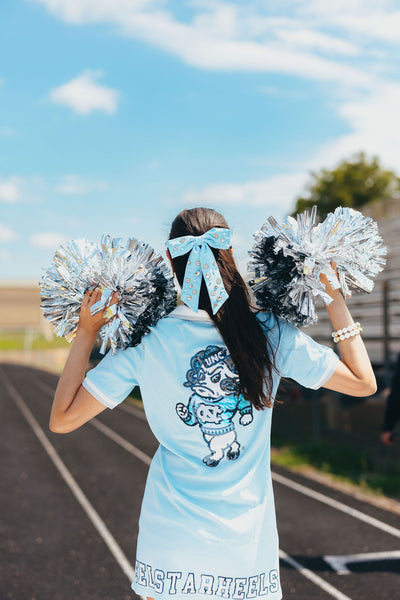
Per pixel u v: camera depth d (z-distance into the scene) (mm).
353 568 3971
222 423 1466
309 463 7551
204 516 1415
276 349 1503
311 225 1531
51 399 17688
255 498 1463
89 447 9375
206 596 1395
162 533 1433
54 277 1511
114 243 1517
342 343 1528
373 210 8891
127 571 4039
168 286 1523
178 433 1480
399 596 3498
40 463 8094
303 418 11383
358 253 1527
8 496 6215
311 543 4516
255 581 1430
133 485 6727
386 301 7469
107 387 1475
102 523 5191
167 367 1479
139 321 1487
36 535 4848
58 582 3846
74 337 1555
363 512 5359
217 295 1466
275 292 1491
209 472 1449
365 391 1509
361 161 29594
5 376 27547
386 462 7230
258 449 1496
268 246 1503
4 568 4105
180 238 1520
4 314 49312
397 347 7457
